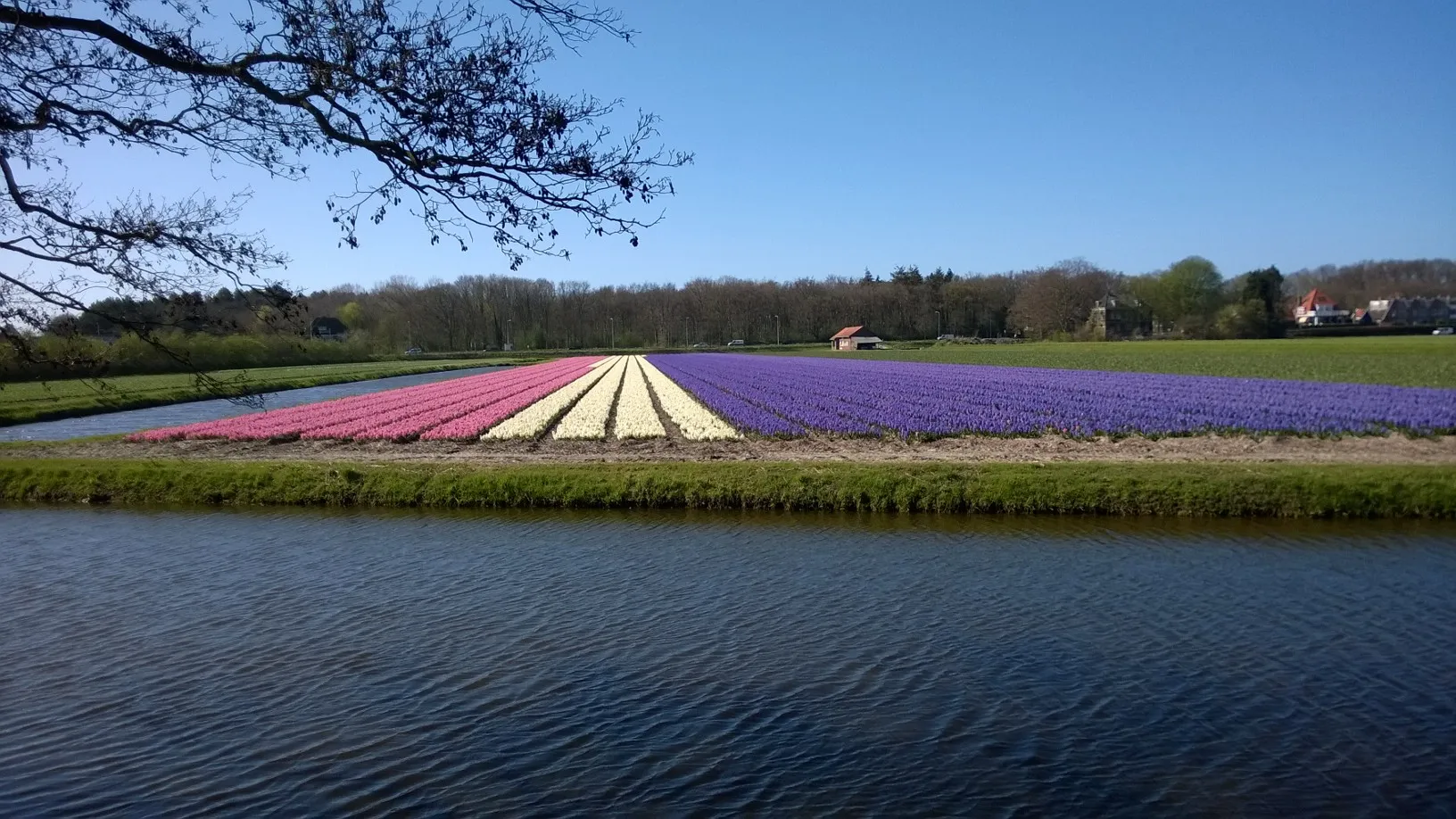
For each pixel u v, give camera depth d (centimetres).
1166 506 1831
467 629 1190
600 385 5512
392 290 14138
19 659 1108
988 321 16975
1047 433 2966
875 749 873
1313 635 1139
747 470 2077
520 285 15912
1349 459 2359
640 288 19000
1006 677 1023
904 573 1417
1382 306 14212
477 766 852
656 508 1953
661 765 848
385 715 955
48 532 1781
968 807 777
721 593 1320
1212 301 12988
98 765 865
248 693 1009
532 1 538
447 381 6212
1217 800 784
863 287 18425
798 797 796
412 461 2425
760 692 994
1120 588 1332
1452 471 1947
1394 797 788
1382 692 980
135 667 1081
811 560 1496
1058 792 798
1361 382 4741
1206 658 1073
